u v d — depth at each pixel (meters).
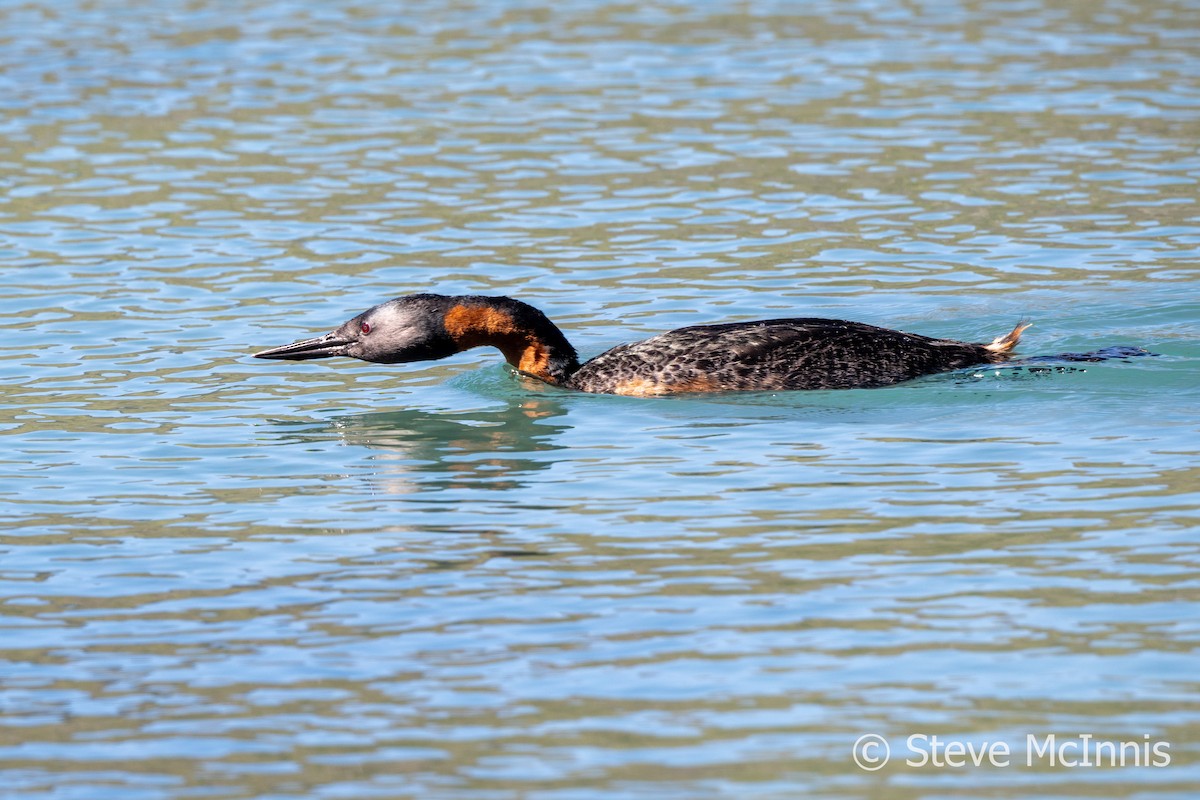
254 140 26.20
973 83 28.89
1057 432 14.05
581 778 8.60
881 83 29.12
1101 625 10.22
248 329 18.09
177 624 10.66
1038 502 12.38
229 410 15.59
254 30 34.16
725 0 36.84
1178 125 25.75
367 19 35.25
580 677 9.76
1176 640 9.97
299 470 13.82
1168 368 15.69
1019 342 17.14
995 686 9.48
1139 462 13.18
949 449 13.73
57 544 12.09
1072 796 8.34
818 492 12.82
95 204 22.97
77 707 9.53
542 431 14.77
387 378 16.83
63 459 14.09
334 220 22.33
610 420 15.03
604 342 17.58
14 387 16.12
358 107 28.12
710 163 24.75
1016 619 10.34
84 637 10.48
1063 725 9.02
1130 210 21.94
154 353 17.28
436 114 27.67
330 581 11.34
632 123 27.00
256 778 8.69
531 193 23.50
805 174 24.08
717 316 18.38
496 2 36.88
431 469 13.77
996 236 21.09
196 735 9.17
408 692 9.62
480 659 10.04
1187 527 11.73
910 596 10.76
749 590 10.96
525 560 11.64
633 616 10.59
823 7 36.03
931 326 17.78
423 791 8.52
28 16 35.25
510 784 8.56
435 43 32.97
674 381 15.70
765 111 27.53
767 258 20.53
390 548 11.95
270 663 10.05
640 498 12.87
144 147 25.72
